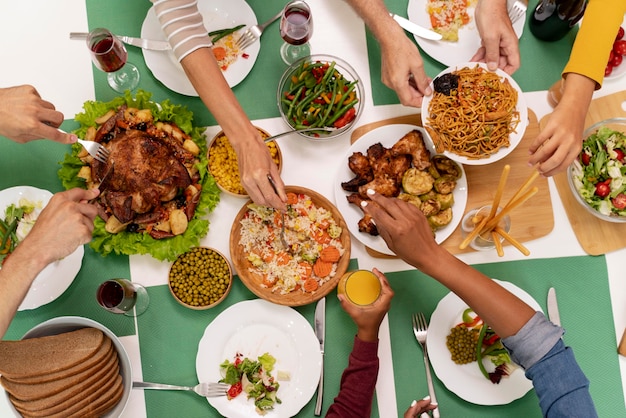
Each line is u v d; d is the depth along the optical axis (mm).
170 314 1841
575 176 1817
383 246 1819
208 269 1790
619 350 1812
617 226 1852
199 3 1898
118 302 1695
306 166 1893
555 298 1835
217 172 1817
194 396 1814
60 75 1915
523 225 1861
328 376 1829
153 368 1826
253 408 1768
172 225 1731
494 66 1753
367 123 1914
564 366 1511
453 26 1914
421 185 1771
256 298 1847
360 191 1808
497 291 1580
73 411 1546
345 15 1935
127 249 1753
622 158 1796
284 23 1736
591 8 1686
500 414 1806
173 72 1888
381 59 1876
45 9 1921
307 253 1804
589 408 1482
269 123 1910
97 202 1762
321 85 1794
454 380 1780
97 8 1931
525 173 1887
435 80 1762
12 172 1895
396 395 1819
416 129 1839
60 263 1804
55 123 1641
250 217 1811
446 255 1610
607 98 1902
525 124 1753
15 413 1548
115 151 1709
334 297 1851
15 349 1569
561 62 1925
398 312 1856
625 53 1832
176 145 1780
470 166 1886
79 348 1587
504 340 1576
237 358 1801
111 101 1810
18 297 1538
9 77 1908
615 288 1856
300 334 1795
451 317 1804
